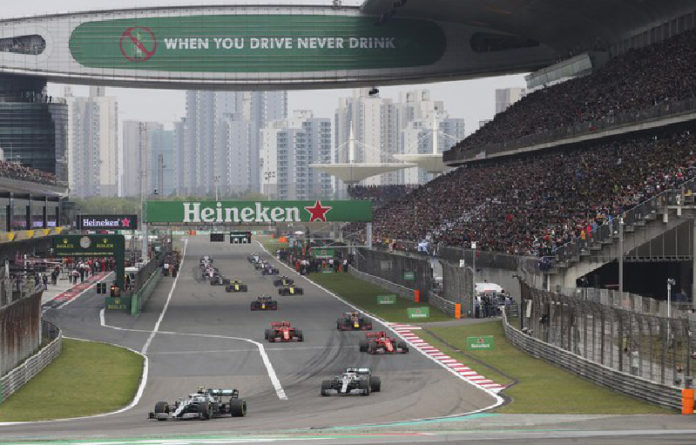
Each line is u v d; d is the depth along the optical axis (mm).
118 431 31672
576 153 92875
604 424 31922
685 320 35312
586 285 73812
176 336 62906
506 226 85062
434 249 94125
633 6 97438
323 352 54750
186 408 35000
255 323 69125
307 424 33219
